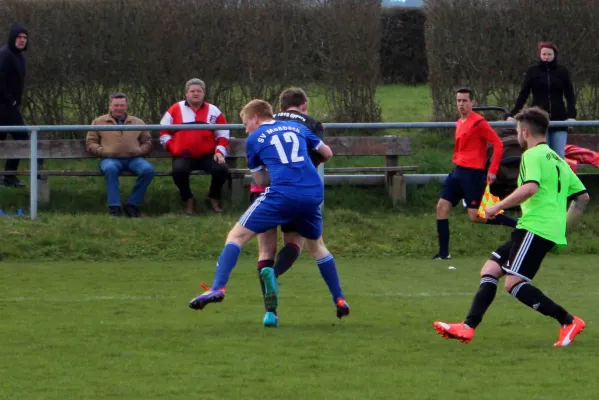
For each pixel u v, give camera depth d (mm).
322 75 43750
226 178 37375
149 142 37375
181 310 23594
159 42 42250
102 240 33562
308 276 29422
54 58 42156
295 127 21297
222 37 42719
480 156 32781
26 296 25469
